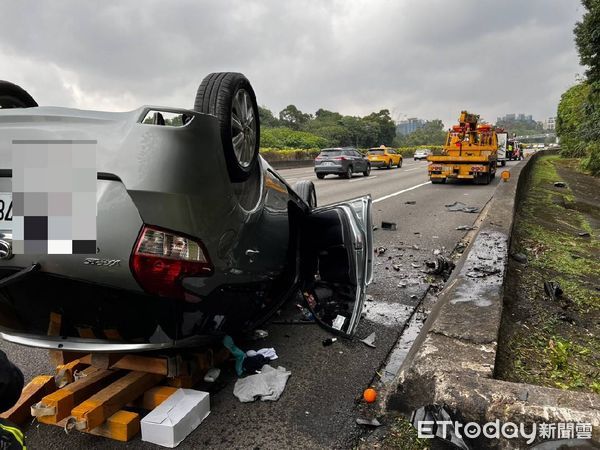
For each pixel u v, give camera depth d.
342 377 3.28
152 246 2.32
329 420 2.76
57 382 2.88
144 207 2.28
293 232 4.35
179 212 2.36
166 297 2.44
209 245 2.59
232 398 3.00
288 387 3.14
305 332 4.04
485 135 19.31
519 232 7.73
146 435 2.56
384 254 6.89
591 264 5.99
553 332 3.84
